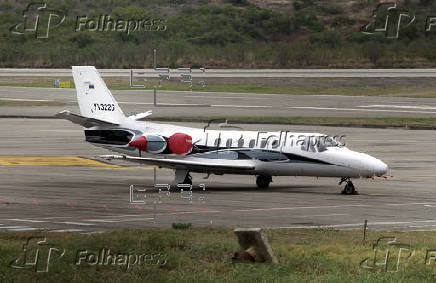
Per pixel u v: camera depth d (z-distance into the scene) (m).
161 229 88.38
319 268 65.50
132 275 62.78
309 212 104.81
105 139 141.25
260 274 62.78
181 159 134.88
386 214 103.31
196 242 75.38
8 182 140.75
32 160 177.38
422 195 123.62
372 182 140.38
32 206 110.31
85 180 145.00
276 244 76.44
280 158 128.00
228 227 89.81
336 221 97.06
